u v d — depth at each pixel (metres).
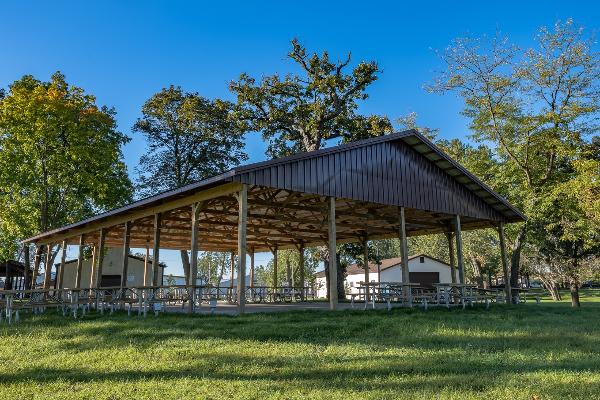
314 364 6.45
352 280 45.41
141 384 5.39
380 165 15.63
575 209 21.58
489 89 23.11
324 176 13.88
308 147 29.36
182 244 26.11
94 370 6.24
